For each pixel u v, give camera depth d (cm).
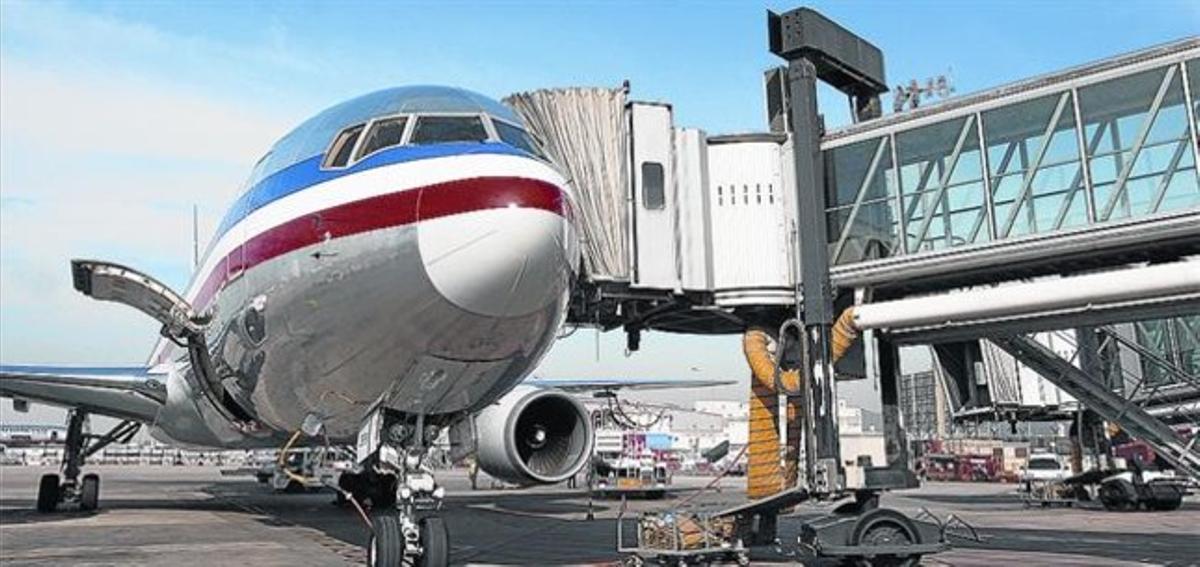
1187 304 1091
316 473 1380
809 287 1176
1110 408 1453
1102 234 1083
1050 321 1220
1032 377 2927
